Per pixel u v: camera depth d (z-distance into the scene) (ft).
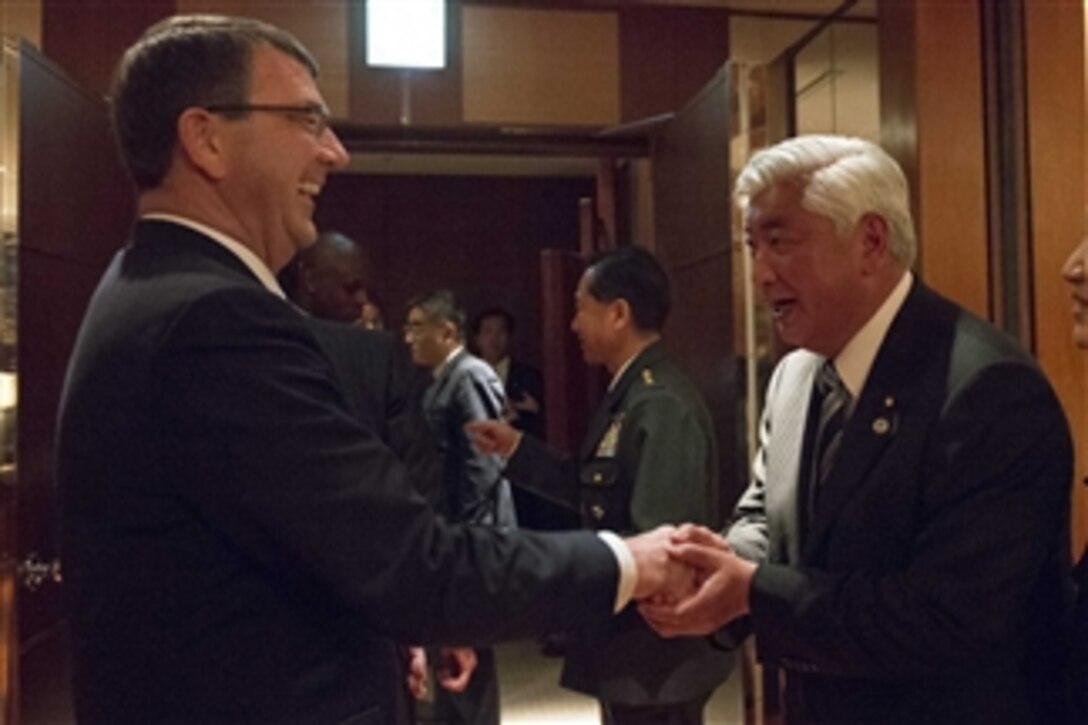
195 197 3.52
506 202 20.68
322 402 3.25
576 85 11.68
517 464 7.72
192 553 3.18
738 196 4.58
